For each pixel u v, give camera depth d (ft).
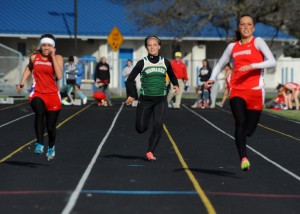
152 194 67.05
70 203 62.03
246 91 75.82
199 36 360.28
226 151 104.83
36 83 84.84
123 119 167.22
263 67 74.02
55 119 86.48
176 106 213.87
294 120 172.76
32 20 350.84
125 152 102.32
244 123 75.82
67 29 349.82
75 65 229.86
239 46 76.54
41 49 85.15
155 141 91.50
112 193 67.36
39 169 83.92
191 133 134.00
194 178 77.51
